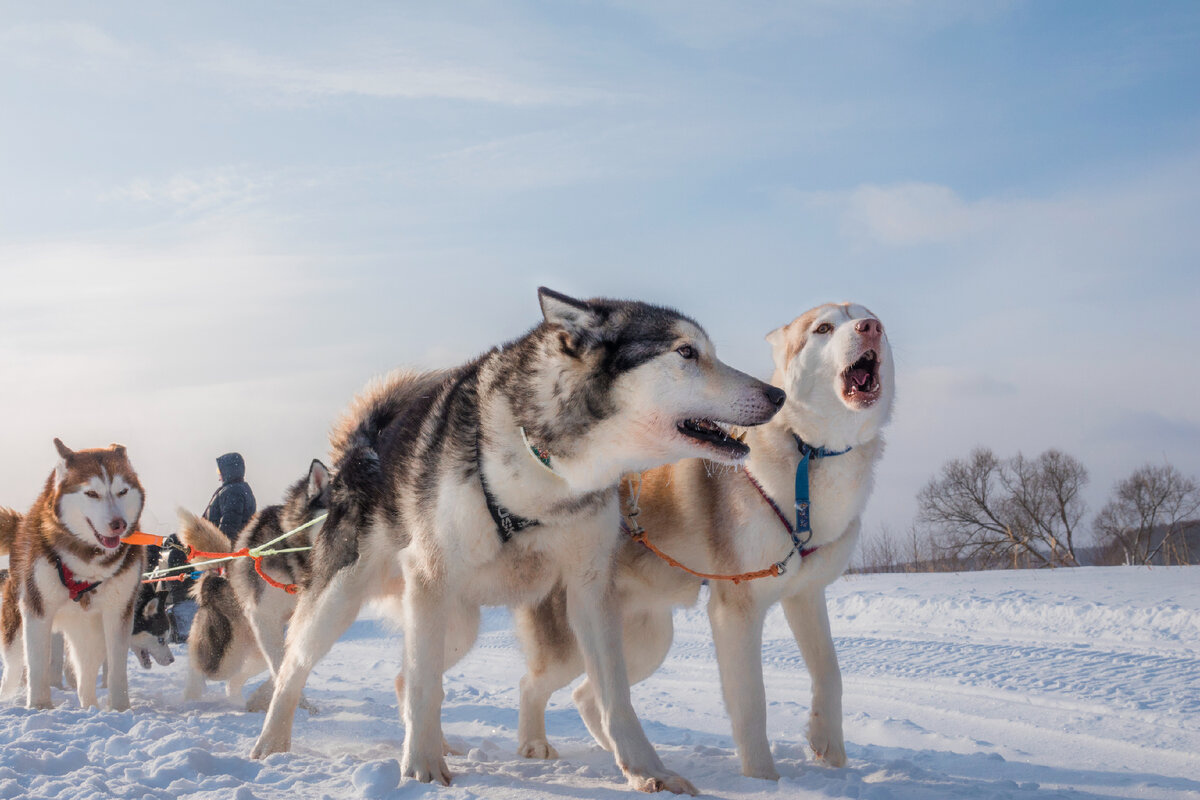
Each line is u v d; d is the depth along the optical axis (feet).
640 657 14.66
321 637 13.58
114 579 19.94
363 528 13.62
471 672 29.45
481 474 11.39
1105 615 30.94
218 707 21.88
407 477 12.59
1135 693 20.49
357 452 14.37
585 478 11.27
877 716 20.06
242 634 22.94
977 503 109.81
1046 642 28.09
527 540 11.57
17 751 11.76
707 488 12.86
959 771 13.48
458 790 10.33
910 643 29.60
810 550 12.34
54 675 24.56
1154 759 15.06
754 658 12.15
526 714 14.40
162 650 30.12
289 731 13.62
